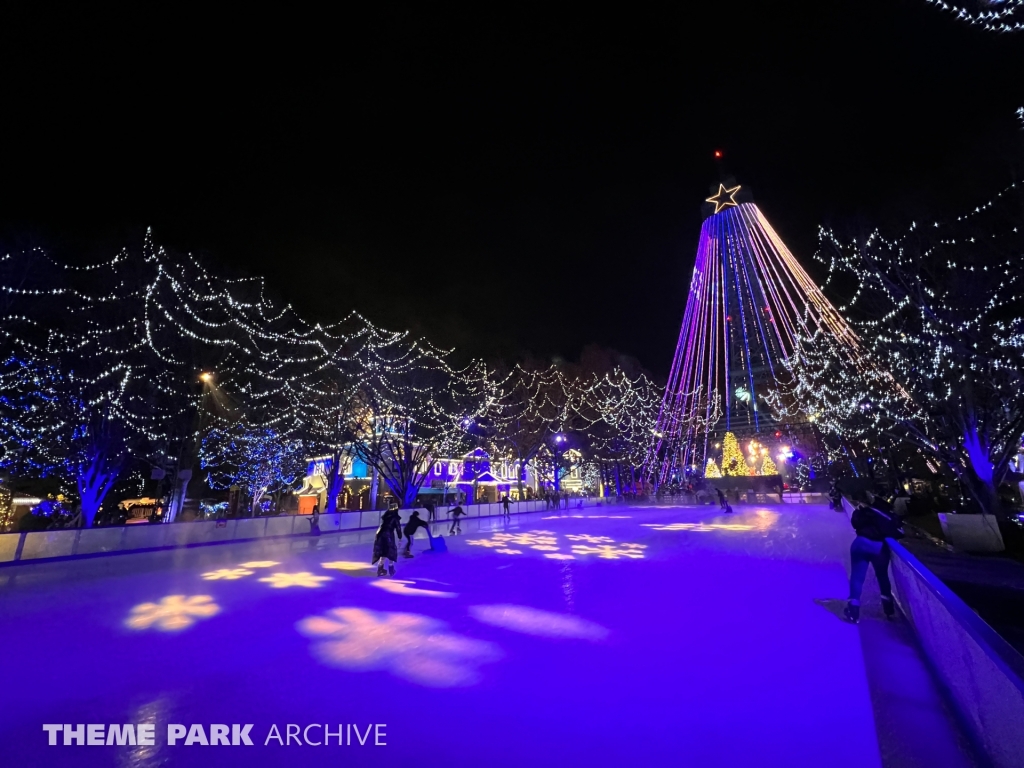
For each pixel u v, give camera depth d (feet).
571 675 15.10
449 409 99.76
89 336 63.87
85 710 13.24
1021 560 36.01
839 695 13.01
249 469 106.32
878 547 20.01
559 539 56.49
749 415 195.31
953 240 45.80
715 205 240.32
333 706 13.29
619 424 150.61
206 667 16.33
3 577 34.65
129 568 38.24
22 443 63.36
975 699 9.81
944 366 52.08
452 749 11.09
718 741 11.12
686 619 21.03
